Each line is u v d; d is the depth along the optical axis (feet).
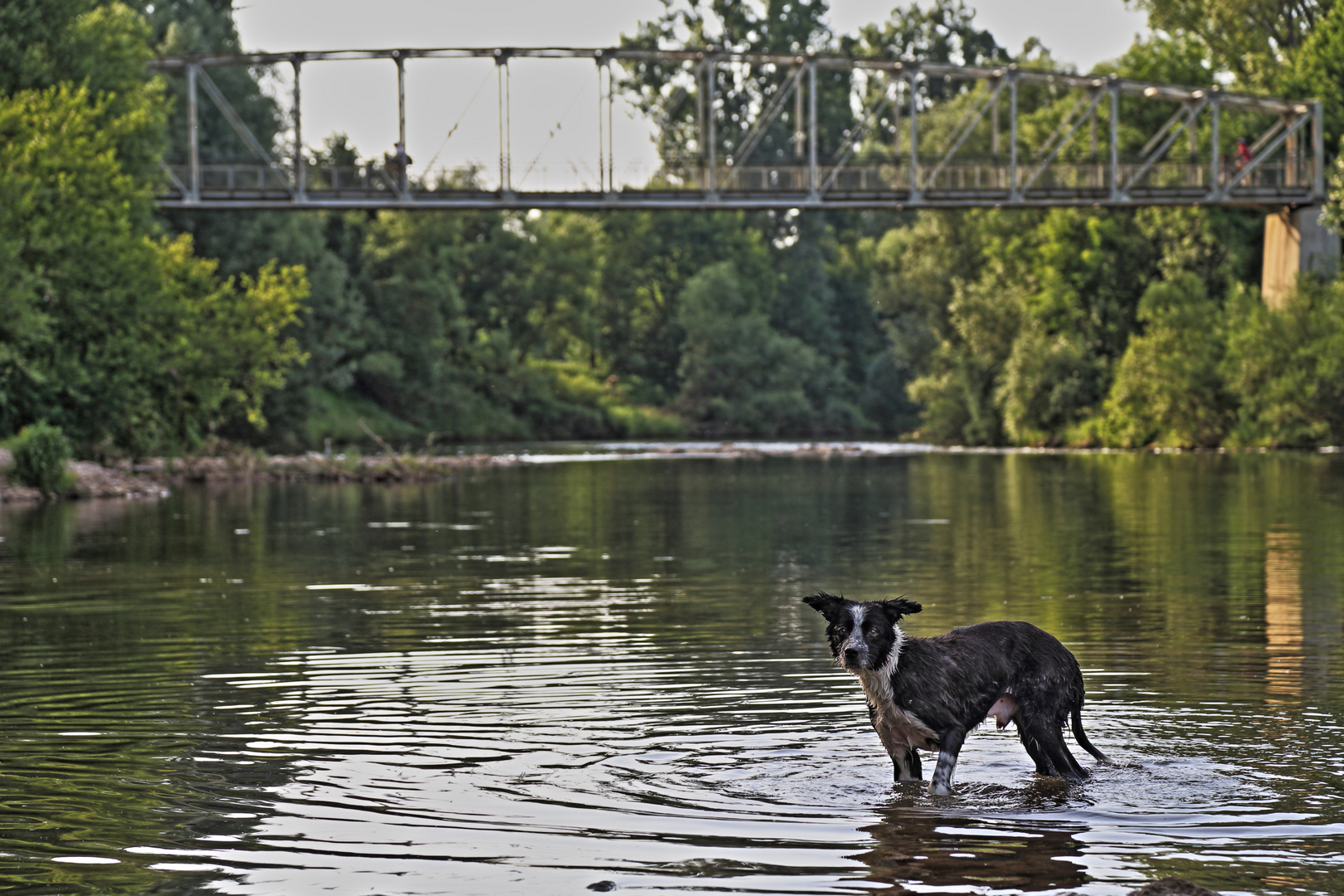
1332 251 227.40
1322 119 232.53
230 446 195.52
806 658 45.39
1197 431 231.50
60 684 41.52
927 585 64.39
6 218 144.05
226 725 35.76
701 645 47.93
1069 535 89.97
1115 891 22.94
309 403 281.13
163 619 55.11
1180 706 37.17
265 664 44.68
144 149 175.83
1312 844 25.41
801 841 25.77
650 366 431.84
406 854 25.17
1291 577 65.72
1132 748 32.60
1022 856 24.80
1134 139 266.36
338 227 344.69
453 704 38.27
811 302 447.01
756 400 385.50
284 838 26.16
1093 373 259.19
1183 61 273.75
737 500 129.08
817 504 123.75
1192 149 233.35
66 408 159.84
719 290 395.96
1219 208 253.65
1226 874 23.70
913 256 319.47
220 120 275.39
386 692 40.04
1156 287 239.50
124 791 29.43
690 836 26.12
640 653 46.44
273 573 71.46
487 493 143.43
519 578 68.74
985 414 279.69
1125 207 244.22
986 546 83.46
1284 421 215.92
